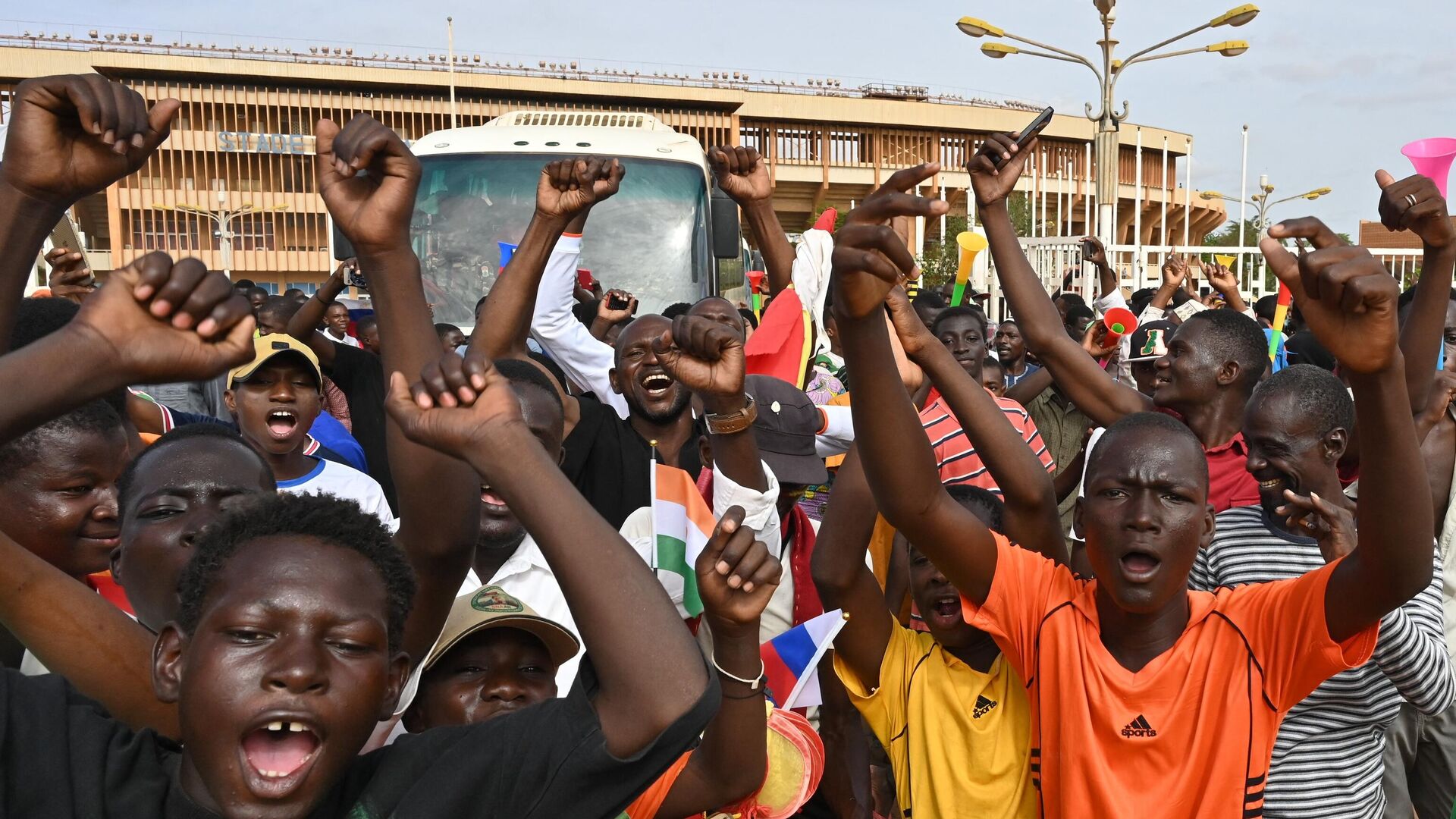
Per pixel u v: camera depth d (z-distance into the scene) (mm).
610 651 1616
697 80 64250
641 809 2025
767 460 3373
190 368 1468
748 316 8453
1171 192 76938
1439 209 2893
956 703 2871
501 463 1644
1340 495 3188
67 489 2463
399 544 1824
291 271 58188
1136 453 2504
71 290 4305
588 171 3117
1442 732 3732
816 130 66438
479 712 2262
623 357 4082
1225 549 3242
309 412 4121
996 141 3557
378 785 1721
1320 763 2861
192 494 2393
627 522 3215
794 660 2570
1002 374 6633
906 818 2941
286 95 57562
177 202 56250
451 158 9258
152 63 55438
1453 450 3988
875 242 2137
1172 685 2537
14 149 1753
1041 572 2740
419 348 1888
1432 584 3021
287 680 1566
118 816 1651
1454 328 4957
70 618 1985
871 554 3650
